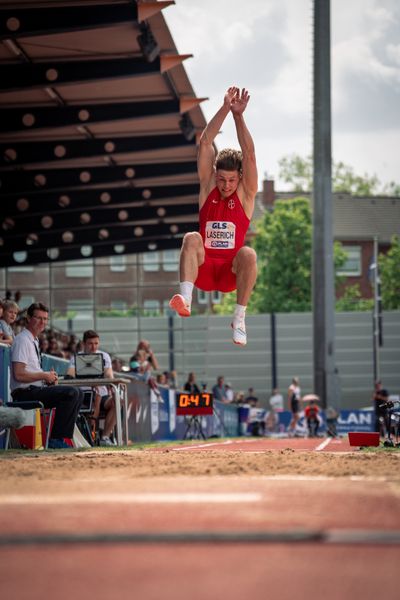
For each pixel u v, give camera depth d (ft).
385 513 11.91
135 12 52.03
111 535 10.08
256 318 153.07
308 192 271.28
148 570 8.41
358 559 8.82
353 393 155.63
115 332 133.69
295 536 9.92
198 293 199.72
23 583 7.97
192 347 134.62
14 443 34.81
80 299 133.69
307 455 25.34
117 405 44.60
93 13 52.08
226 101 25.79
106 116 68.18
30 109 68.33
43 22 51.90
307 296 213.25
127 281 134.10
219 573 8.23
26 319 36.65
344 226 250.78
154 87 66.03
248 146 25.77
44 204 85.56
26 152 74.28
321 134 123.95
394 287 244.22
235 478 17.06
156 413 71.67
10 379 39.91
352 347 156.35
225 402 114.62
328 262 123.44
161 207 94.07
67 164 85.61
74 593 7.55
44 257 109.50
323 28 123.65
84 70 60.34
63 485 15.61
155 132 75.20
